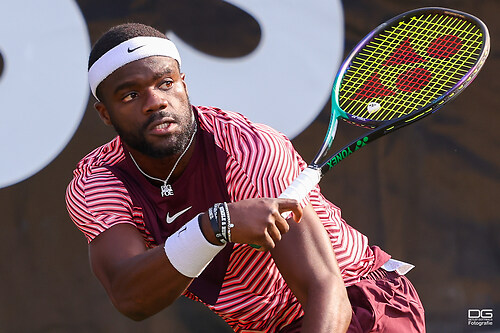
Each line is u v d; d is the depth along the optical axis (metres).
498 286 16.30
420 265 16.30
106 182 8.07
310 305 7.19
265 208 6.64
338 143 16.05
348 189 16.17
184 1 15.72
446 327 16.27
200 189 7.98
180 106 7.58
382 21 16.06
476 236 16.36
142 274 7.04
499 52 16.33
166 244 6.93
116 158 8.27
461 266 16.33
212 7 15.77
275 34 15.86
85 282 15.92
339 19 15.95
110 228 7.79
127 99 7.51
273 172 7.71
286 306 8.63
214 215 6.68
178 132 7.55
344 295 7.30
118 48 7.48
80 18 15.58
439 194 16.33
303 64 15.88
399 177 16.31
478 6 16.28
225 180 7.85
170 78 7.54
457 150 16.38
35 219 15.72
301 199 7.48
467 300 16.31
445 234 16.33
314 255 7.39
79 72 15.62
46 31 15.52
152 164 7.90
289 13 15.88
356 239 8.94
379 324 8.62
